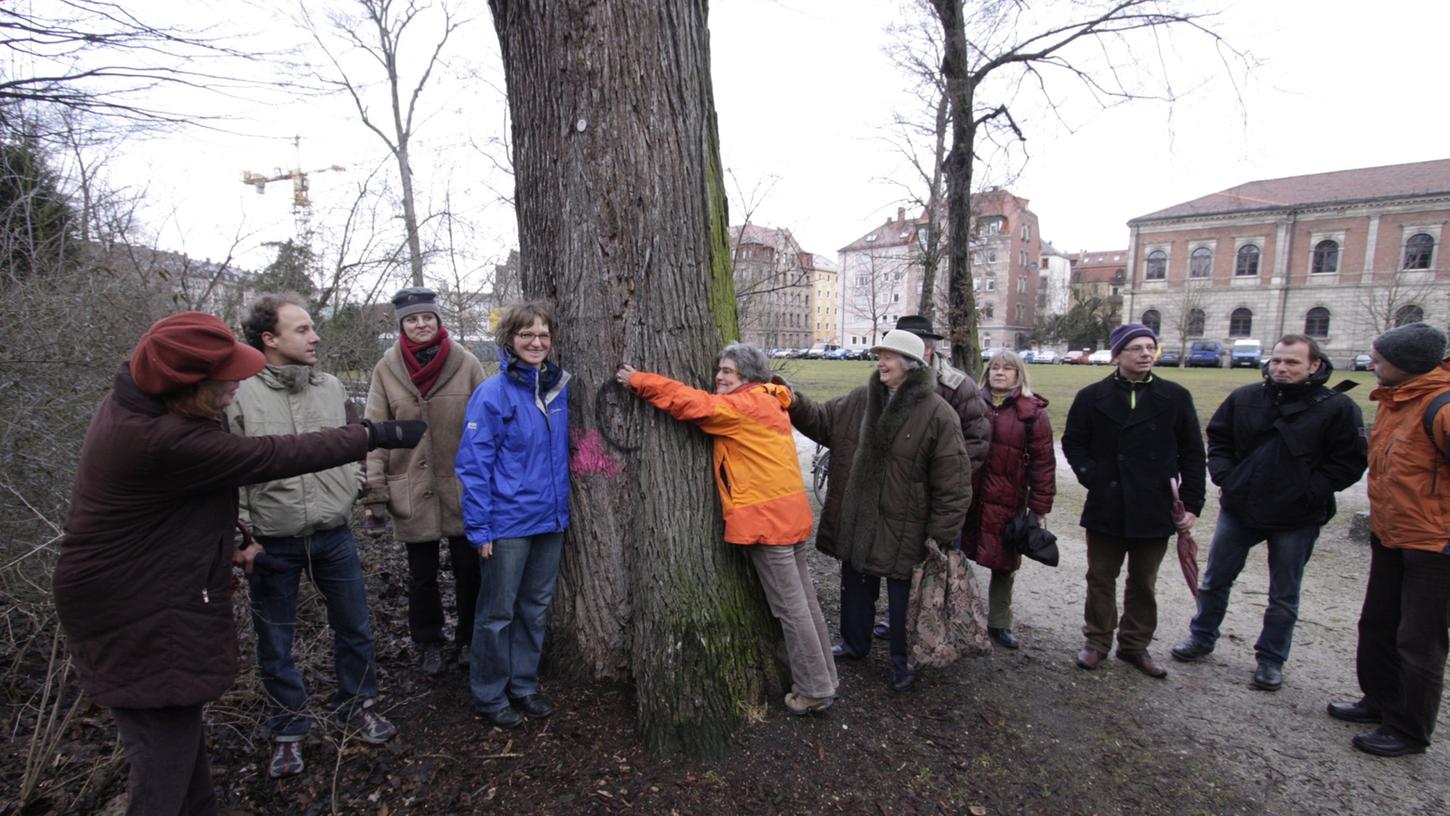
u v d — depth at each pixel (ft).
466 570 10.58
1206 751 9.58
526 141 9.41
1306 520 10.93
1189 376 102.53
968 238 26.94
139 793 6.07
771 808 7.87
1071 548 19.69
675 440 9.12
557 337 9.42
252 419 8.00
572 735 8.87
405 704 9.72
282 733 8.32
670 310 9.13
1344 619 14.39
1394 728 9.63
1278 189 160.76
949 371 12.86
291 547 8.28
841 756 8.82
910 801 8.14
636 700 9.40
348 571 8.86
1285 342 11.19
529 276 9.77
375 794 7.91
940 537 9.90
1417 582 9.30
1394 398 9.56
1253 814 8.30
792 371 36.17
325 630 10.07
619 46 8.59
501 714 8.96
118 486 5.60
